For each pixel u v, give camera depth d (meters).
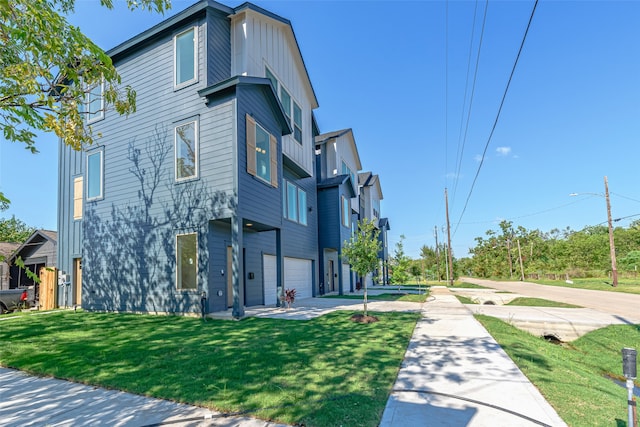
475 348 5.45
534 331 8.56
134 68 10.45
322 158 18.11
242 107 8.91
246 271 10.73
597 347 7.46
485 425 2.88
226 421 2.97
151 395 3.60
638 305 12.47
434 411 3.14
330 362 4.59
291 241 13.73
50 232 15.08
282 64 12.76
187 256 8.95
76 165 13.11
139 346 5.59
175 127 9.52
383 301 13.05
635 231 38.00
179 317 8.55
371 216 26.25
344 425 2.85
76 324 7.84
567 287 24.89
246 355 4.93
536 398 3.46
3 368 4.79
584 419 3.01
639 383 5.88
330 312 9.36
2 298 11.77
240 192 8.52
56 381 4.18
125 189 10.21
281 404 3.26
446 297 15.11
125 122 10.39
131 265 9.81
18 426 2.98
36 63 4.19
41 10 3.81
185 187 9.16
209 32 9.40
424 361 4.74
